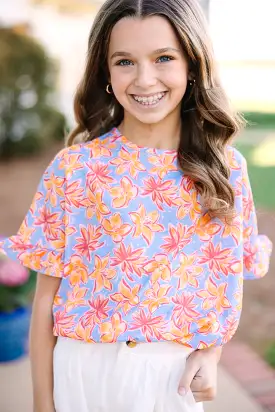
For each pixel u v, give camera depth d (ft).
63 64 42.70
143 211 5.26
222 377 10.43
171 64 5.20
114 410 5.25
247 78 42.55
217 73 5.66
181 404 5.24
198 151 5.60
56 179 5.38
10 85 36.27
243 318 13.96
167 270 5.19
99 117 6.15
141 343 5.20
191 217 5.31
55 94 37.70
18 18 40.96
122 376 5.17
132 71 5.21
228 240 5.32
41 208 5.49
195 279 5.26
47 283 5.51
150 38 5.09
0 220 23.17
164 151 5.40
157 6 5.13
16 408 9.41
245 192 5.57
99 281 5.23
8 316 10.81
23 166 34.71
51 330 5.49
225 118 5.61
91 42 5.56
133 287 5.15
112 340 5.10
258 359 11.41
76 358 5.24
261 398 9.82
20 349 11.00
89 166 5.35
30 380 10.30
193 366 5.21
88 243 5.30
